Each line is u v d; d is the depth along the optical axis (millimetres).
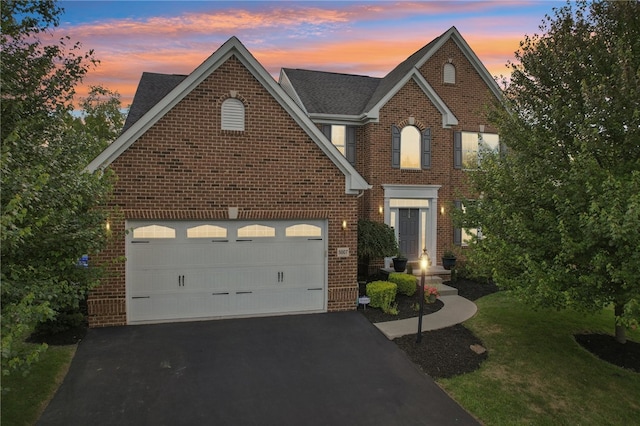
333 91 18422
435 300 12430
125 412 6168
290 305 11070
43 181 4766
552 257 7441
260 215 10625
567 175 7262
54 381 6996
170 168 9961
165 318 10164
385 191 16016
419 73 16234
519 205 8180
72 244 6254
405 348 8859
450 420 6230
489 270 9133
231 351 8516
